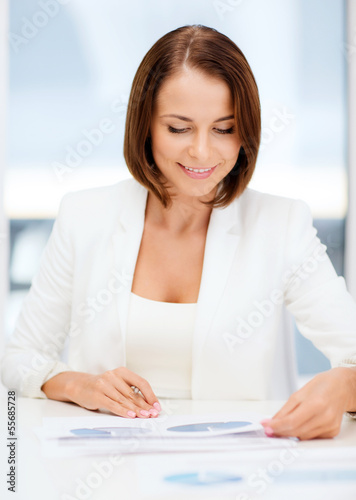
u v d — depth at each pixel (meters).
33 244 2.78
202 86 1.10
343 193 2.91
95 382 1.09
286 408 0.90
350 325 1.19
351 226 2.84
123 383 1.07
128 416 1.01
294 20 2.85
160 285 1.31
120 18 2.77
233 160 1.19
